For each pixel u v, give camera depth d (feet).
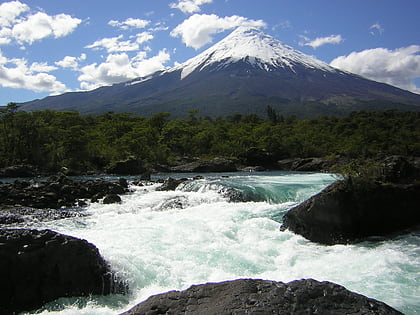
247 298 17.04
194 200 70.74
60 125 241.55
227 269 32.14
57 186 82.99
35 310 26.30
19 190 76.38
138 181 110.42
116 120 292.61
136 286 29.50
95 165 188.65
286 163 220.02
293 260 34.81
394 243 38.75
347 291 17.40
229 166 186.19
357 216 40.93
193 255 35.55
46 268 27.81
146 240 40.83
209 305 16.81
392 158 48.24
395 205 42.83
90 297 28.30
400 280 27.96
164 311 16.71
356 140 253.03
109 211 65.57
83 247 29.63
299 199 69.87
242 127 330.13
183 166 185.16
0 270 26.53
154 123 293.23
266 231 45.34
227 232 44.50
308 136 276.82
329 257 35.29
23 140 184.55
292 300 16.71
